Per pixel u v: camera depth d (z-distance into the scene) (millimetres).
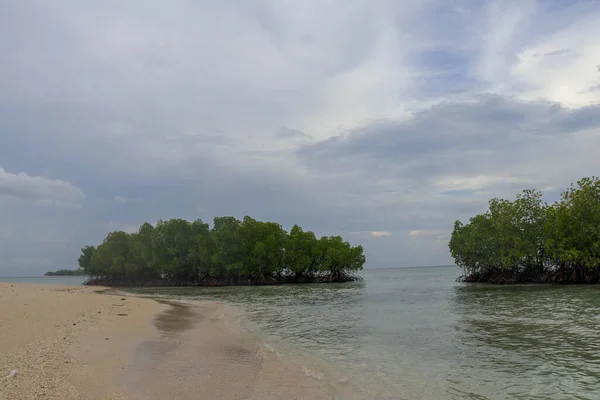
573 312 23391
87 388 9469
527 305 27891
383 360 13500
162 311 28328
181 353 14320
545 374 11438
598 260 43031
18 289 36844
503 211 52031
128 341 15562
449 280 73750
